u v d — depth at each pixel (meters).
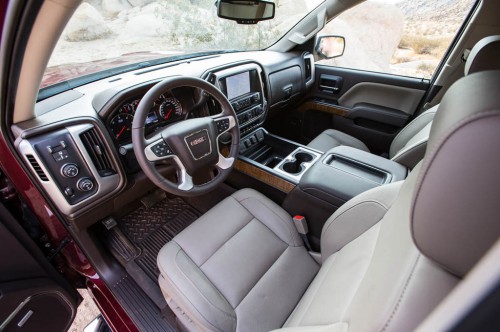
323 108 2.00
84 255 1.21
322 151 1.55
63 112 0.88
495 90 0.28
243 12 1.38
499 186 0.24
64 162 0.85
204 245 0.90
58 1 0.51
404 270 0.35
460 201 0.26
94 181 0.94
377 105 1.77
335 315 0.53
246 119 1.50
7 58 0.59
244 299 0.78
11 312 0.89
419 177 0.29
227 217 0.99
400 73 1.70
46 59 0.66
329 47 1.95
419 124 1.29
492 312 0.20
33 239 1.03
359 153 1.17
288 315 0.78
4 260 0.85
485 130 0.24
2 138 0.77
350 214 0.77
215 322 0.71
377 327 0.33
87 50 1.19
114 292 1.21
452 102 0.31
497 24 1.32
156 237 1.45
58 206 0.92
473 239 0.27
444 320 0.23
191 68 1.28
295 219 1.01
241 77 1.42
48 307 1.03
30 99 0.75
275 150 1.62
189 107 1.24
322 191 1.02
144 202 1.58
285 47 1.81
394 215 0.53
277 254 0.91
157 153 0.90
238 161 1.40
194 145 0.96
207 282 0.80
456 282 0.30
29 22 0.54
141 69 1.26
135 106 1.03
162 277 0.85
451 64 1.47
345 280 0.62
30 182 0.88
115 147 0.98
